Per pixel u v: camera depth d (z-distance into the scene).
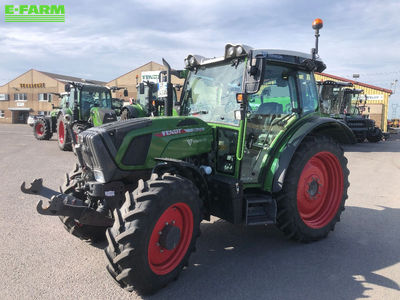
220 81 3.86
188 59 4.25
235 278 3.08
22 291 2.77
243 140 3.36
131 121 3.33
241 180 3.40
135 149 3.18
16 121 49.25
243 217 3.48
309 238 3.91
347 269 3.29
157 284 2.73
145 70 42.50
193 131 3.55
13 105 49.25
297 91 4.07
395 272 3.23
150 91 11.98
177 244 2.85
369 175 8.37
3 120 49.88
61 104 14.80
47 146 13.01
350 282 3.03
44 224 4.33
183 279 3.05
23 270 3.12
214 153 3.73
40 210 2.75
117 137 3.12
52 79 46.72
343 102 17.70
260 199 3.55
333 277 3.12
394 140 22.11
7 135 18.92
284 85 3.97
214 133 3.73
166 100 4.16
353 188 6.86
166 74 4.33
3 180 6.68
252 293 2.82
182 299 2.72
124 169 3.14
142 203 2.65
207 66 4.08
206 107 3.99
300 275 3.15
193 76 4.26
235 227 4.45
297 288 2.91
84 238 3.70
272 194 3.78
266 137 3.83
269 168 3.72
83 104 11.80
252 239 4.05
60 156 10.24
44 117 15.48
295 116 4.07
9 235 3.94
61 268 3.19
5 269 3.13
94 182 3.17
